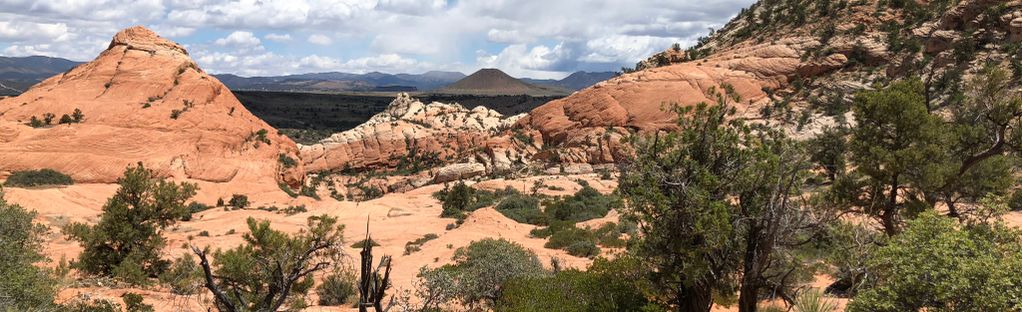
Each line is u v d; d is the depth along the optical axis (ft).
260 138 277.23
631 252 39.63
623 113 319.68
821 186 64.34
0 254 38.17
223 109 280.51
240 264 37.93
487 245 69.31
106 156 219.20
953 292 21.42
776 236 33.81
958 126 65.31
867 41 285.23
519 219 139.54
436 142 390.42
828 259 36.01
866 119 61.98
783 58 306.96
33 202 153.07
